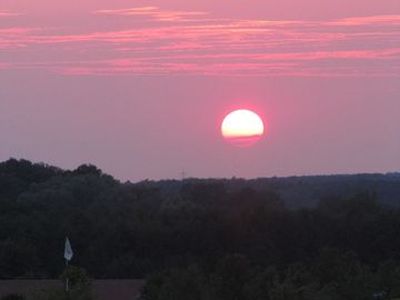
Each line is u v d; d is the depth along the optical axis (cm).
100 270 18662
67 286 11081
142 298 14150
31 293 11625
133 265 18700
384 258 19312
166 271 13912
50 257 18725
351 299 12875
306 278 12600
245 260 12569
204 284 12394
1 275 17688
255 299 12112
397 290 13725
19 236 18975
